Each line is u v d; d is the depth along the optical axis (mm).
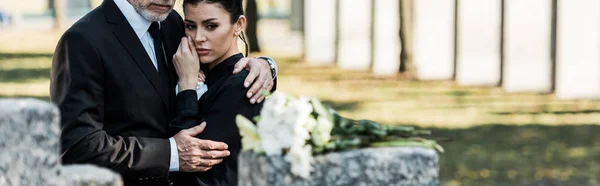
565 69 19422
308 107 3359
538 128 15484
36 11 66062
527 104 18609
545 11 20328
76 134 4469
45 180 2930
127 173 4539
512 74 20828
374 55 26672
